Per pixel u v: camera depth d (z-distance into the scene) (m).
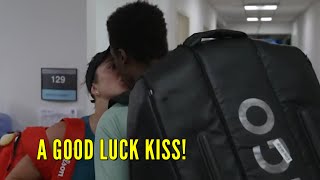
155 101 0.77
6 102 2.43
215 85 0.79
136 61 0.90
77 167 1.08
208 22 9.29
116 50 0.93
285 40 14.32
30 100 2.40
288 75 0.85
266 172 0.74
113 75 1.05
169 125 0.76
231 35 0.88
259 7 10.10
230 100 0.78
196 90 0.79
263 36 14.64
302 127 0.82
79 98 2.33
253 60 0.84
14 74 2.41
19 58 2.40
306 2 9.27
